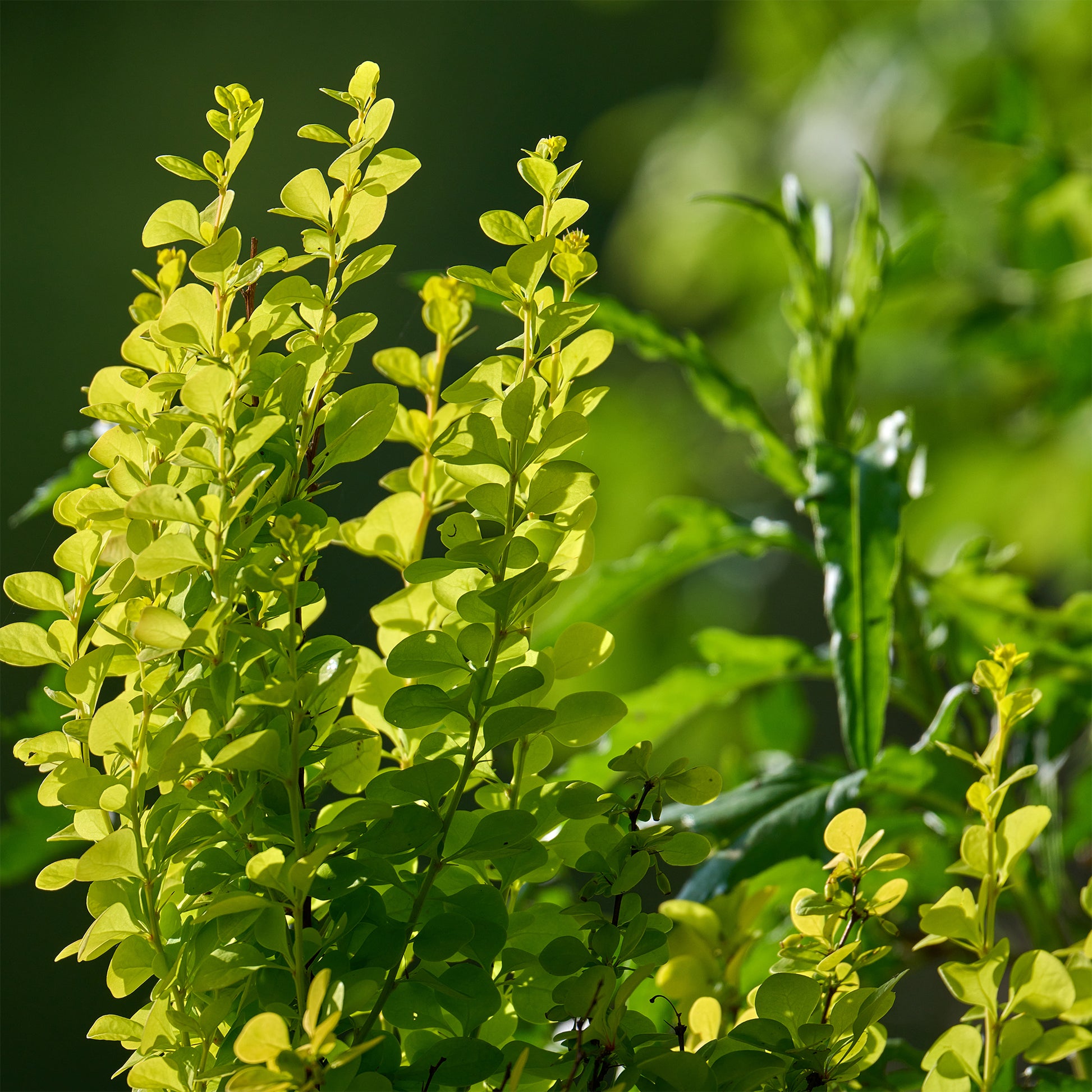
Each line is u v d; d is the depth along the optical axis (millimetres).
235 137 1934
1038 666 2178
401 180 1938
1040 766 2168
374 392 1938
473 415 1913
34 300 9758
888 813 2145
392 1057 1902
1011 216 3932
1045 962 1928
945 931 1938
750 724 2646
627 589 2291
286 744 1921
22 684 3727
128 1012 2609
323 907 1937
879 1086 2023
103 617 1946
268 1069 1863
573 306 1918
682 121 7270
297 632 1919
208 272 1914
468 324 1969
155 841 1927
